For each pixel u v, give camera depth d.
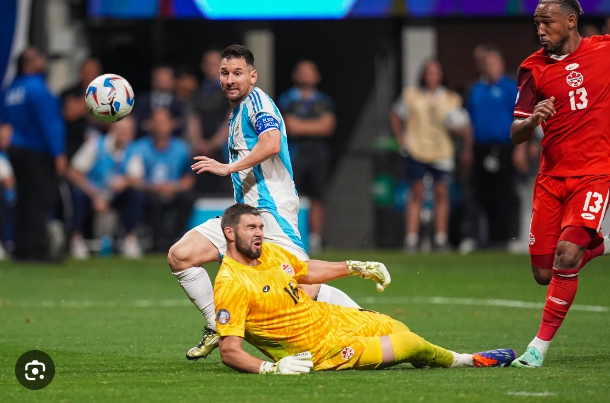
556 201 25.66
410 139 63.28
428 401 19.02
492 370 22.89
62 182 61.88
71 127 62.50
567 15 25.25
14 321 34.81
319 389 20.30
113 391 20.53
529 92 25.83
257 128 25.44
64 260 59.91
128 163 62.16
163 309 38.75
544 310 24.34
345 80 75.50
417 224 65.06
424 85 63.28
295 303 22.58
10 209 62.78
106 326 33.34
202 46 74.19
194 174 64.88
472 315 36.19
